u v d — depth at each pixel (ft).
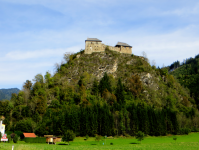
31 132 507.30
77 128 506.89
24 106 590.14
